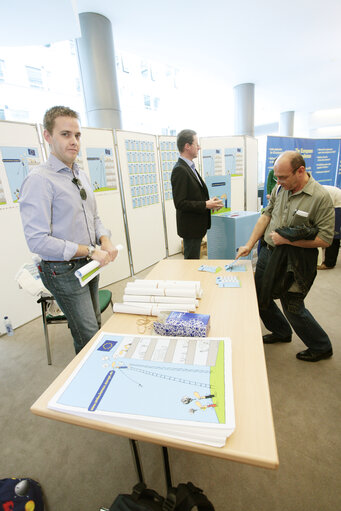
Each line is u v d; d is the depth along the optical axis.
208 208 2.11
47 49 3.71
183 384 0.70
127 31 3.70
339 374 1.72
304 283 1.51
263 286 1.61
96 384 0.72
